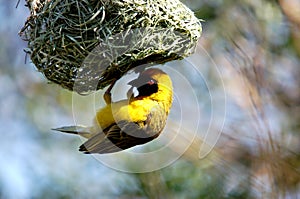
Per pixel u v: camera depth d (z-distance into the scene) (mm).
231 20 13781
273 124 12922
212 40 13602
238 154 12492
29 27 9156
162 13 8938
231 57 12711
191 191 12492
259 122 12039
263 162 12180
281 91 13383
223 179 12422
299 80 13602
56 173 13883
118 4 8688
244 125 12531
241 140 12430
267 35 13836
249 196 12266
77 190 13500
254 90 12477
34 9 9078
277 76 13578
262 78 12664
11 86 15508
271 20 14016
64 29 8766
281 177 11867
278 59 13742
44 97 15352
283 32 14039
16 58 15648
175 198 12492
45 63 9055
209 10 13805
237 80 12969
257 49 13539
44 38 8883
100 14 8695
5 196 13719
